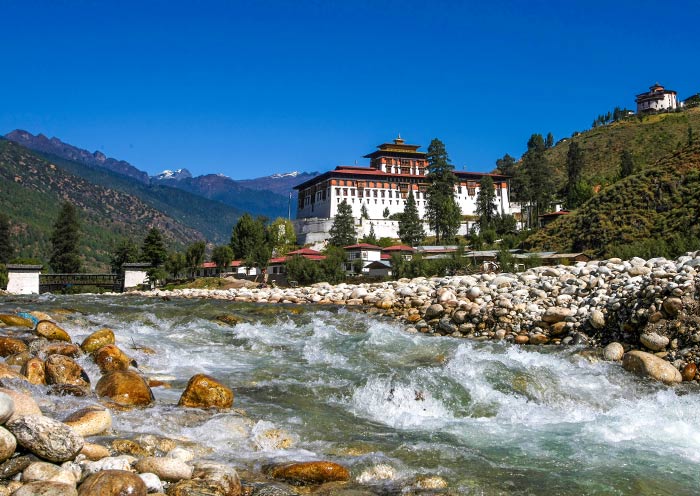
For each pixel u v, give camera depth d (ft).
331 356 52.26
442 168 469.57
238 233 360.28
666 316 48.83
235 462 25.91
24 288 192.65
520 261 218.59
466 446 29.68
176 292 159.12
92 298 132.87
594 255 215.72
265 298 121.08
